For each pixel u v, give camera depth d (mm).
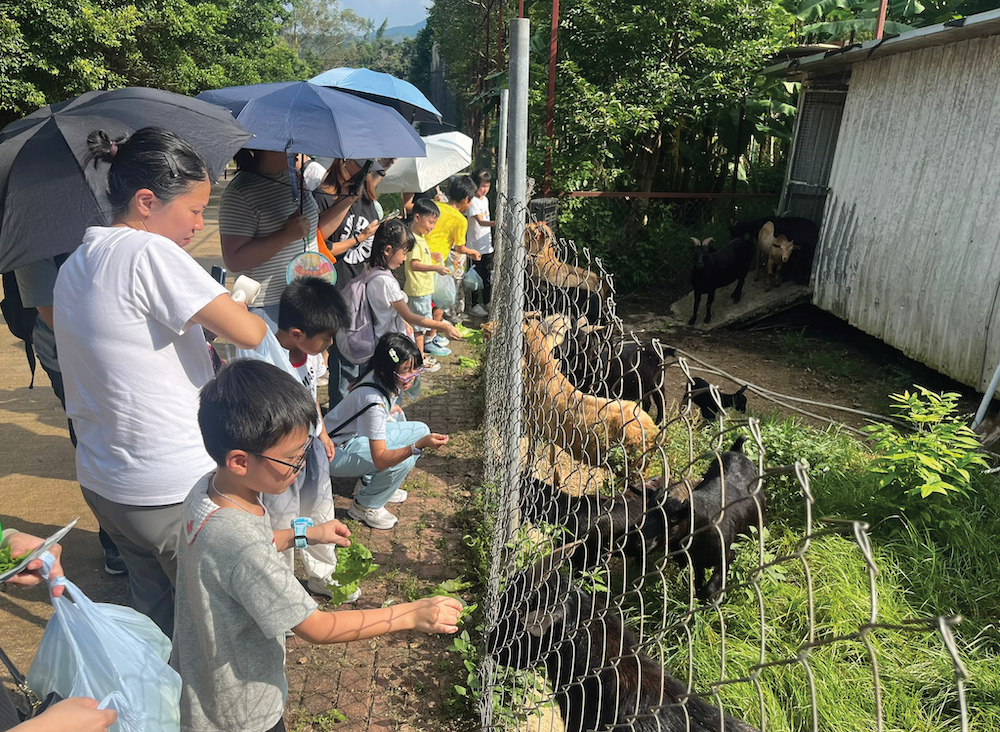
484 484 5020
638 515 3982
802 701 3383
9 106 17156
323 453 3332
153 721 1814
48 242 2664
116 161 2408
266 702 2053
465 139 9492
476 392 7082
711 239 10078
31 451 5543
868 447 5855
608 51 11891
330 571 3877
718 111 12086
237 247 4160
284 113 4348
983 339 7312
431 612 2039
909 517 4762
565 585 3273
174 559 2605
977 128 7426
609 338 2748
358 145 4371
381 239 5281
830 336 9852
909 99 8461
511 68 3393
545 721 3184
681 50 11781
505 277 4371
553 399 3680
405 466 4461
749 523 4324
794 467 1213
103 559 4262
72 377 2461
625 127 11273
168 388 2439
